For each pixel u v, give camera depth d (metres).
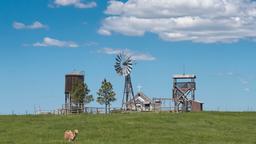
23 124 71.12
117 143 55.78
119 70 125.38
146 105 123.06
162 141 57.88
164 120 76.44
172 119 77.81
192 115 83.75
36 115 85.38
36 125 69.94
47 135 61.28
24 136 60.44
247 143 58.09
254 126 73.12
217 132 65.94
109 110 110.50
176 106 117.00
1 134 62.09
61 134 62.09
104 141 57.12
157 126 69.69
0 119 77.62
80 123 71.81
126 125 70.06
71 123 71.81
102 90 116.94
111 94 117.06
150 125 70.56
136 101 124.31
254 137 62.69
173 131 65.56
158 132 64.19
